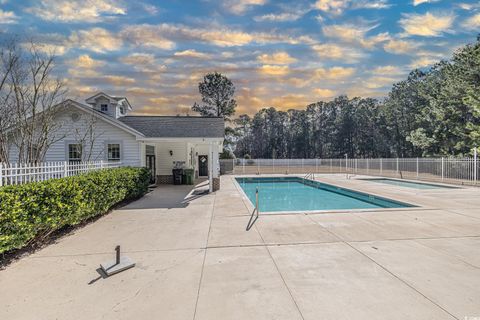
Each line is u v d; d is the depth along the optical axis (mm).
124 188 8531
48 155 12062
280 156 62719
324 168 28031
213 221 6477
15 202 4043
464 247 4477
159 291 3098
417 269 3609
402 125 43938
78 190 5707
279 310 2686
